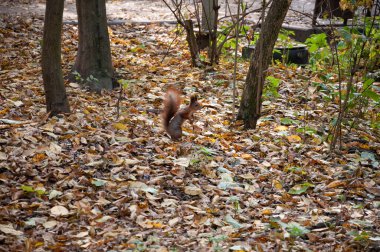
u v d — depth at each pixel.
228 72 10.82
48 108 7.98
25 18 14.86
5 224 5.22
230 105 9.15
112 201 5.91
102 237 5.17
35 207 5.61
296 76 10.77
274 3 7.68
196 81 10.15
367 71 10.02
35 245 4.89
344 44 9.22
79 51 9.80
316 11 13.72
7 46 12.23
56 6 7.56
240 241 5.16
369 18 9.61
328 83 10.37
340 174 6.87
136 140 7.30
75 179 6.25
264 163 7.06
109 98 9.15
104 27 9.66
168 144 7.29
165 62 11.55
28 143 6.90
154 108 8.77
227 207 5.93
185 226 5.52
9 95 8.86
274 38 7.81
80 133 7.27
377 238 5.18
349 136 8.14
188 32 11.06
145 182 6.31
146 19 15.70
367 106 9.20
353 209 6.03
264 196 6.29
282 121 8.42
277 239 5.16
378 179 6.77
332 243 5.22
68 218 5.50
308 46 12.30
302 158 7.27
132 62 11.35
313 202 6.20
